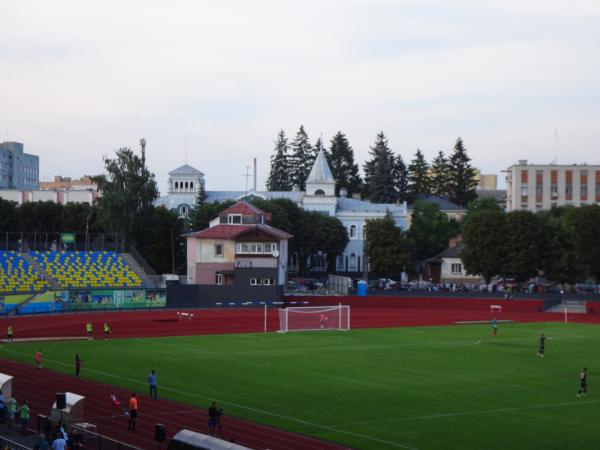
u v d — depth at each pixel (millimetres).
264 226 173375
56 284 147375
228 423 58438
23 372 78562
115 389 70562
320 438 54344
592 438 55094
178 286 154250
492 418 60969
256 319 135750
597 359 92312
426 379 77562
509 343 106250
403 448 52000
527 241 169875
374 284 197500
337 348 99438
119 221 176500
